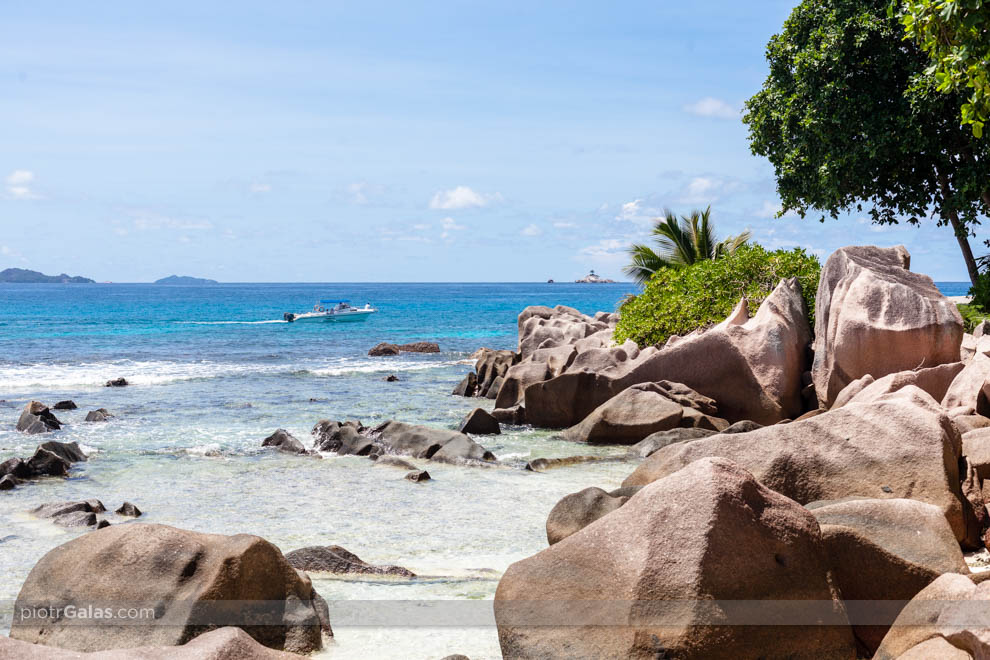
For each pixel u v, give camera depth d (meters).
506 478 13.88
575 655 5.60
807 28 25.80
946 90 11.84
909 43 23.42
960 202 23.78
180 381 29.38
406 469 14.59
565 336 32.44
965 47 10.84
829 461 9.17
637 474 10.28
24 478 13.80
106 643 6.08
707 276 24.94
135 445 17.08
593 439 17.58
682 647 5.38
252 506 11.98
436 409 22.94
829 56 24.14
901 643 5.63
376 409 22.77
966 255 25.94
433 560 9.30
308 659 5.46
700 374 18.95
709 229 35.78
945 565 6.42
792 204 27.75
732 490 5.97
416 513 11.52
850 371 17.25
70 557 6.76
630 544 5.95
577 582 5.97
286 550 9.71
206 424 19.88
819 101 24.52
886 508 6.90
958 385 13.80
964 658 5.09
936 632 5.43
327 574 8.62
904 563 6.39
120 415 21.25
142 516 11.41
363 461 15.42
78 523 10.77
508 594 6.12
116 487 13.28
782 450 9.35
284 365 36.25
